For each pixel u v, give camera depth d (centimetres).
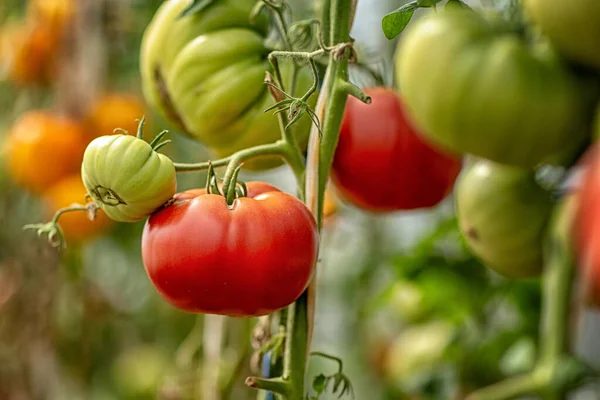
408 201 87
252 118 84
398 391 132
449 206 144
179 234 69
